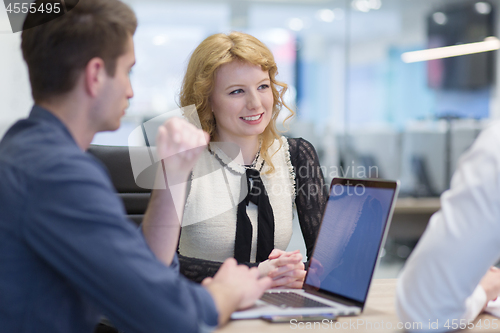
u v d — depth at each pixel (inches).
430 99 307.7
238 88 65.4
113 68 34.6
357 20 313.1
